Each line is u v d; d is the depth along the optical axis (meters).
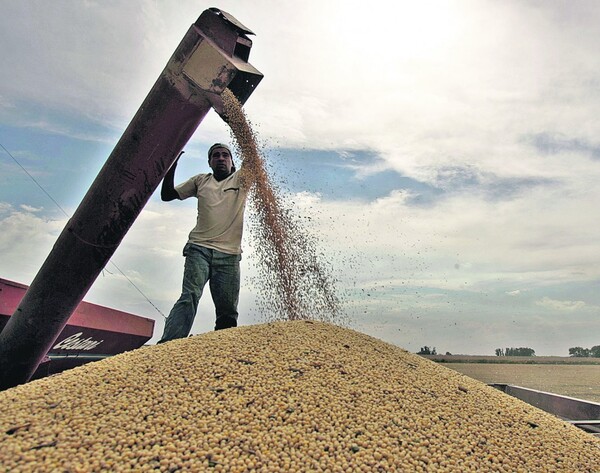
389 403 2.32
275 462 1.75
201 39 2.98
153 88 3.01
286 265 3.91
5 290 3.59
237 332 3.03
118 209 2.99
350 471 1.76
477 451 2.09
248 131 3.69
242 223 4.00
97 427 1.85
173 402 2.08
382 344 3.26
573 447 2.35
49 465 1.59
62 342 4.35
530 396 4.12
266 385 2.29
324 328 3.28
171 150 3.04
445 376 2.95
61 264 2.97
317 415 2.09
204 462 1.70
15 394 2.14
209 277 3.85
